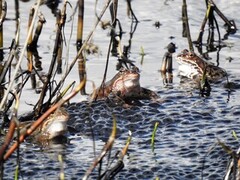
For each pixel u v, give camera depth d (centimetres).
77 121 1195
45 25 1730
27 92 1323
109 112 1231
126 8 1881
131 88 1307
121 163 821
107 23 1672
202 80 1352
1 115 1199
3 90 1298
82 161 1032
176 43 1658
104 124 1183
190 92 1347
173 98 1311
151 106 1266
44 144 1100
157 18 1820
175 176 974
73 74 1430
